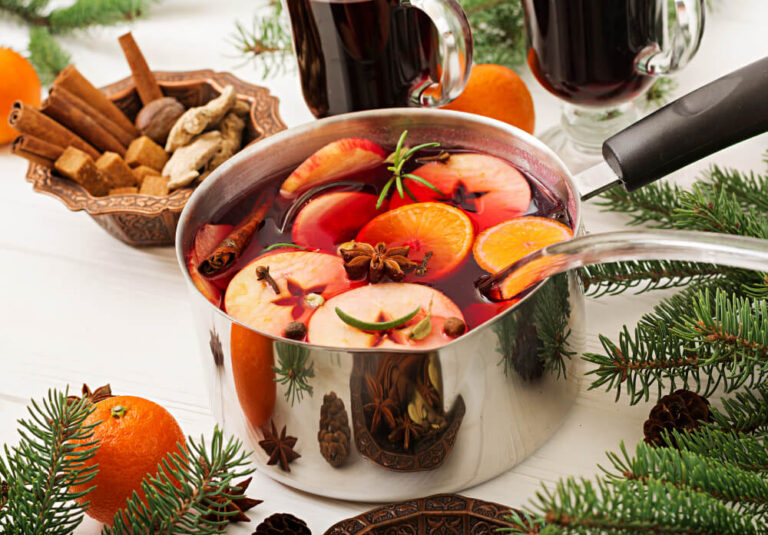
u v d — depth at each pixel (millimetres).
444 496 707
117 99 973
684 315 743
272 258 741
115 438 713
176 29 1149
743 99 736
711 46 1022
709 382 740
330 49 868
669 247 657
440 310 703
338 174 794
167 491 686
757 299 746
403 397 676
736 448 686
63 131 915
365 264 722
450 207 756
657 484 643
